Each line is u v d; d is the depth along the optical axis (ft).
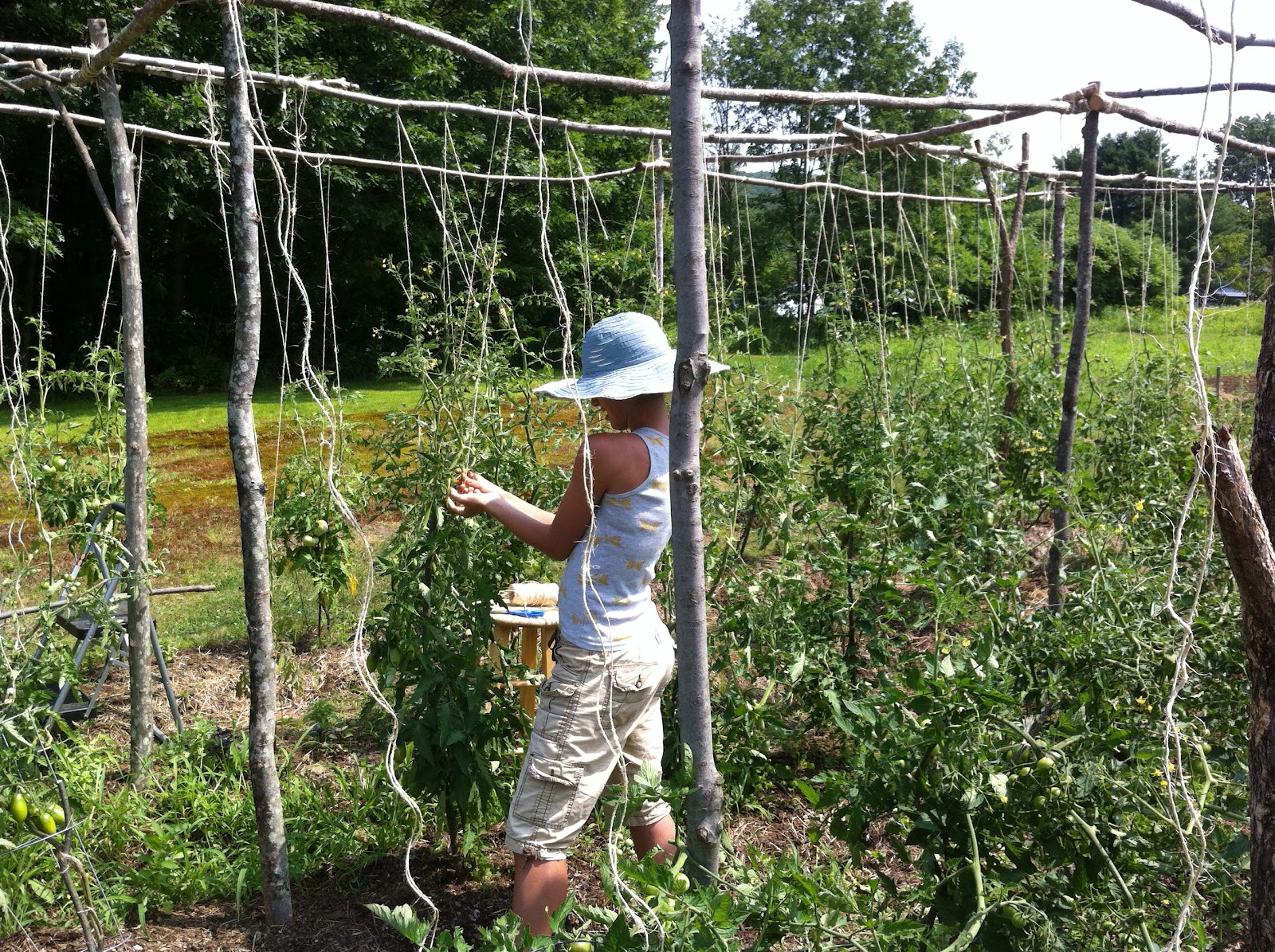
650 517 8.02
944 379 21.94
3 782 9.24
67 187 58.54
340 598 19.47
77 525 15.38
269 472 31.94
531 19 9.15
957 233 38.06
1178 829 5.56
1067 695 8.78
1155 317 33.24
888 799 7.43
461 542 9.89
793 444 16.76
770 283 45.91
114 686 16.26
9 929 9.04
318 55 48.29
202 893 9.87
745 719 10.98
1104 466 21.11
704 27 6.55
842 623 11.53
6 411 41.98
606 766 8.24
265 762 9.10
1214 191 5.38
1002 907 6.97
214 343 64.85
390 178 53.83
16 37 46.19
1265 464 5.50
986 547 10.68
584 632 8.03
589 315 13.91
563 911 5.83
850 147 17.60
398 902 9.90
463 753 9.60
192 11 47.21
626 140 60.70
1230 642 9.69
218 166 11.57
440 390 11.36
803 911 6.19
